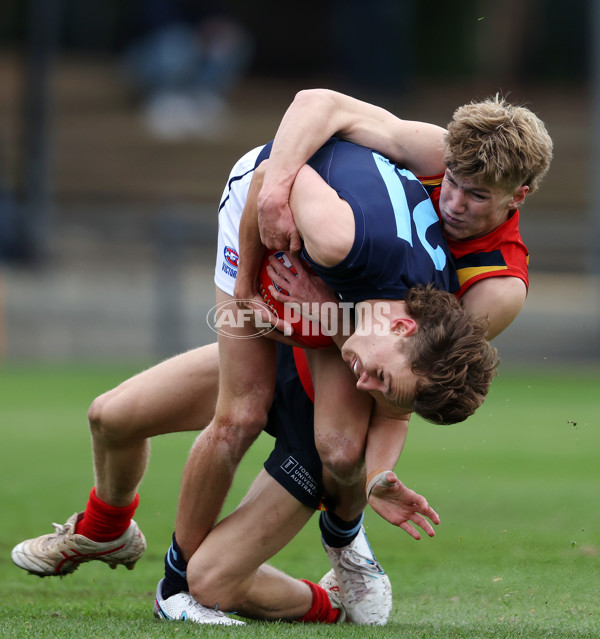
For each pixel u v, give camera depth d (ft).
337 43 335.88
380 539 65.72
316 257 40.06
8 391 144.97
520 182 40.81
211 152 287.69
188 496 45.39
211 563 44.62
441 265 41.45
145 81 303.89
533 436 119.14
